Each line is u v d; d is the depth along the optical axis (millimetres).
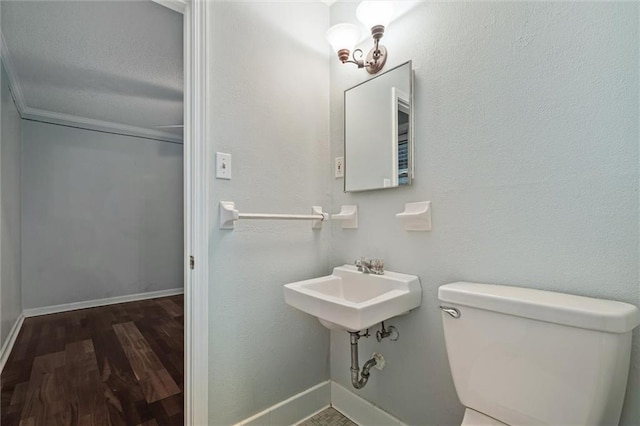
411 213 1199
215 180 1222
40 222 3264
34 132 3211
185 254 1216
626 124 775
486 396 859
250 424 1318
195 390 1170
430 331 1186
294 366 1477
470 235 1075
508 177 984
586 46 837
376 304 1016
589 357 691
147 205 3955
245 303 1310
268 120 1396
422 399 1211
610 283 796
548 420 746
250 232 1329
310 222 1555
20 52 2104
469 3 1087
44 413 1573
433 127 1186
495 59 1017
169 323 2998
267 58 1397
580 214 846
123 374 1982
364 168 1434
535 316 763
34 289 3230
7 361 2158
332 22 1644
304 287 1259
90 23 1811
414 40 1255
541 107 917
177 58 2203
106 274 3666
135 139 3861
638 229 758
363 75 1468
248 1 1340
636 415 755
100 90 2717
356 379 1240
